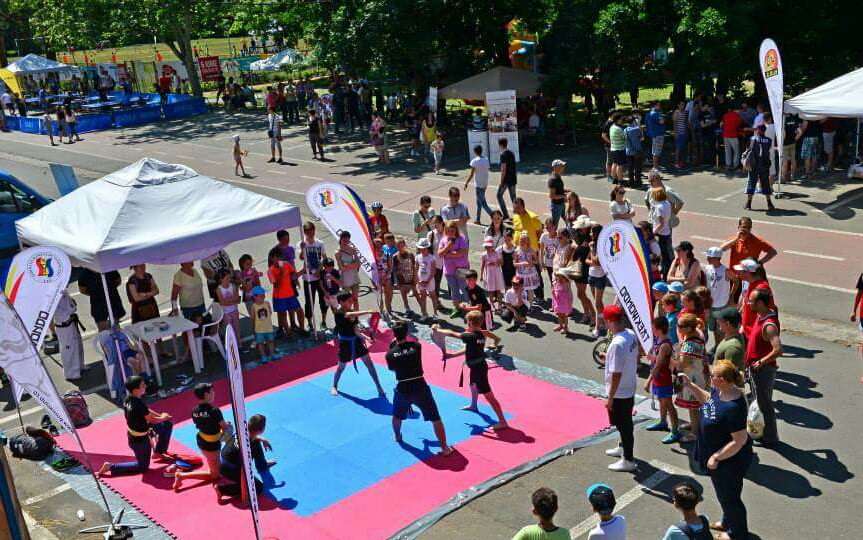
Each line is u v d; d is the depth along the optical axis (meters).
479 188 19.98
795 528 8.21
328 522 8.87
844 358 11.98
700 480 9.20
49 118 38.41
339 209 14.01
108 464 10.31
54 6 50.78
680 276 11.82
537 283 14.18
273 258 13.91
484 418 11.05
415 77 33.28
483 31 32.34
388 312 14.99
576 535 8.35
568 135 30.61
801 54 28.25
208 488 9.85
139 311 13.67
